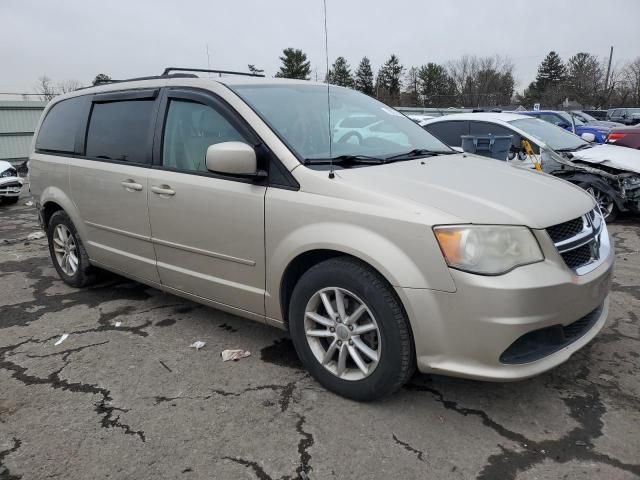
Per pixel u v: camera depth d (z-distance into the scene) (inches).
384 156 132.4
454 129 313.4
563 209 107.3
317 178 112.0
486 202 102.8
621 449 97.0
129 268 160.7
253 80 143.4
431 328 98.3
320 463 95.4
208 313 164.7
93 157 166.2
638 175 269.9
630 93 2332.7
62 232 189.9
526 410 109.6
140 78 159.9
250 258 123.6
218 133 130.2
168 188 137.9
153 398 117.4
